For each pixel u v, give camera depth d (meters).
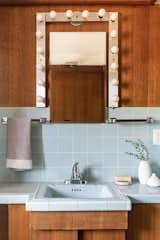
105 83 2.24
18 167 2.13
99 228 1.67
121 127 2.26
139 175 2.17
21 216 1.82
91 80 2.24
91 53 2.24
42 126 2.25
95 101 2.24
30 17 2.22
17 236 1.82
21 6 2.21
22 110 2.23
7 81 2.23
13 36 2.22
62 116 2.24
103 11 2.16
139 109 2.25
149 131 2.26
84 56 2.24
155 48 2.24
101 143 2.26
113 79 2.22
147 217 1.83
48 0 2.18
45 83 2.23
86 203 1.66
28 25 2.22
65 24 2.23
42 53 2.21
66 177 2.25
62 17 2.21
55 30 2.23
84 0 2.18
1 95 2.23
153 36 2.24
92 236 1.71
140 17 2.23
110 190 1.95
